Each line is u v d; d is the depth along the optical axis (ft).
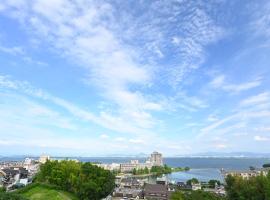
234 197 247.70
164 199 479.82
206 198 271.08
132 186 645.51
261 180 232.53
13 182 478.18
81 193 296.71
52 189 291.17
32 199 240.94
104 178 322.14
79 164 346.54
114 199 469.57
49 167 337.93
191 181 655.76
